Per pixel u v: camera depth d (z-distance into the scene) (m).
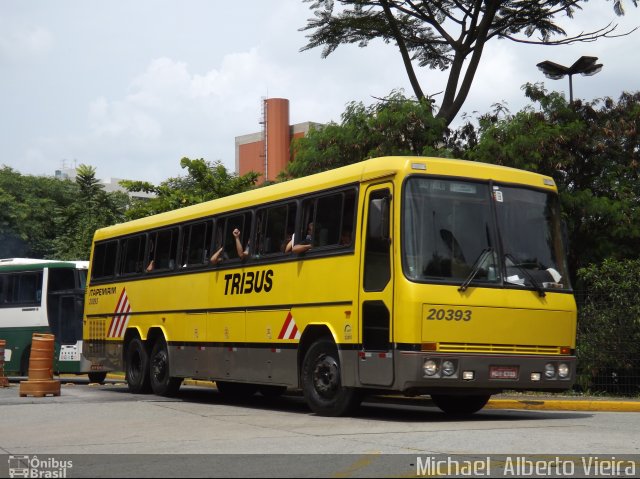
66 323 25.88
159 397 18.05
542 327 12.90
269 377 14.80
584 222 23.55
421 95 27.81
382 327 12.40
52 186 66.94
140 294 19.33
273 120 70.12
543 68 25.58
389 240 12.41
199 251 17.33
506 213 13.05
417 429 11.34
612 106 24.67
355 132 24.84
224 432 11.23
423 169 12.59
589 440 10.16
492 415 14.39
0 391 20.00
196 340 17.05
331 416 13.41
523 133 23.14
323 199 14.04
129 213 34.38
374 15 27.19
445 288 12.23
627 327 18.47
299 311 14.15
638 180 24.19
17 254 61.34
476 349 12.33
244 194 16.31
